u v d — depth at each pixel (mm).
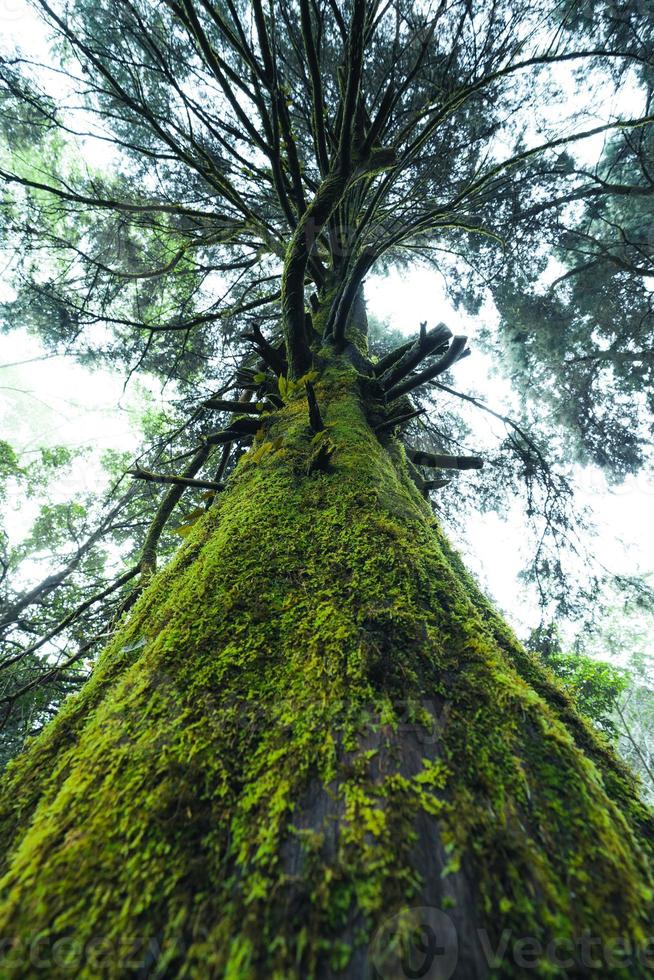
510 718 742
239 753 692
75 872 543
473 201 5152
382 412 2191
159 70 3562
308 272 4074
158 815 604
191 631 960
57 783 763
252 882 518
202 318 4586
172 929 476
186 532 1672
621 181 6191
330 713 733
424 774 627
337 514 1306
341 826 567
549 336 6914
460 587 1124
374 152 2129
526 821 572
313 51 2383
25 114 4754
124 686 896
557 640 5598
